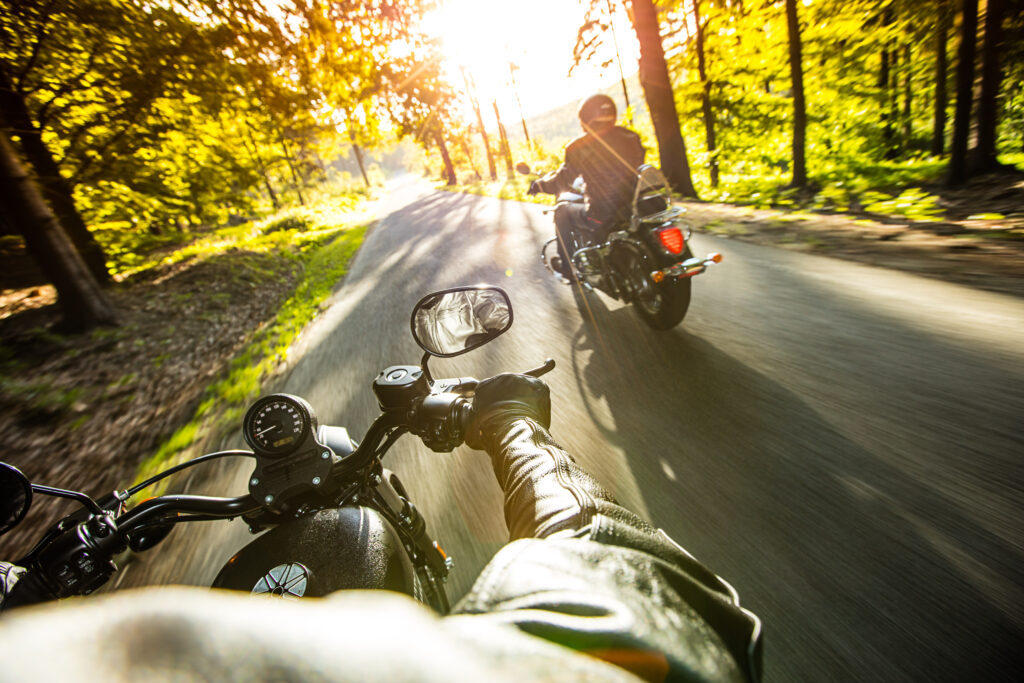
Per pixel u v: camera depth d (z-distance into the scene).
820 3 14.02
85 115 11.64
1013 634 1.65
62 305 8.95
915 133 21.44
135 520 1.31
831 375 3.22
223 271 13.18
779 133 16.73
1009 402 2.64
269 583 1.07
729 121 17.02
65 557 1.24
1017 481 2.18
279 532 1.19
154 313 9.80
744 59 15.62
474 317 1.38
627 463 2.84
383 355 5.60
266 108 11.32
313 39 9.52
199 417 5.10
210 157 14.34
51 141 11.74
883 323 3.71
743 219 7.87
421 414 1.23
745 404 3.11
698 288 5.17
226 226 28.14
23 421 5.56
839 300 4.25
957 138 9.76
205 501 1.37
